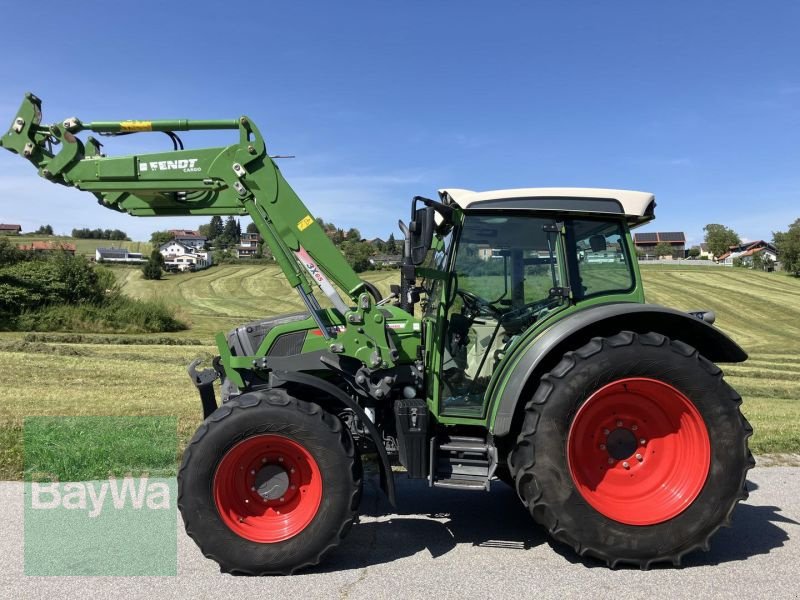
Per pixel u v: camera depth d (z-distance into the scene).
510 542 3.81
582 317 3.63
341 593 3.10
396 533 3.95
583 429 3.57
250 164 3.78
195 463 3.32
